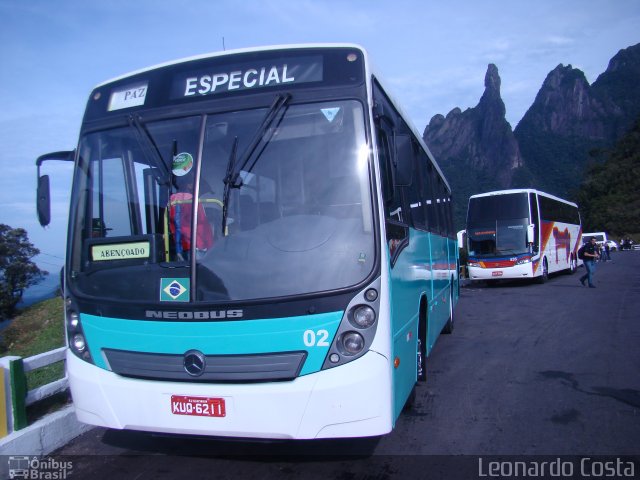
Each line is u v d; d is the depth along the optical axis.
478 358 7.79
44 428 4.46
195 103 4.04
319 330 3.43
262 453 4.34
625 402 5.54
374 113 3.88
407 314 4.56
